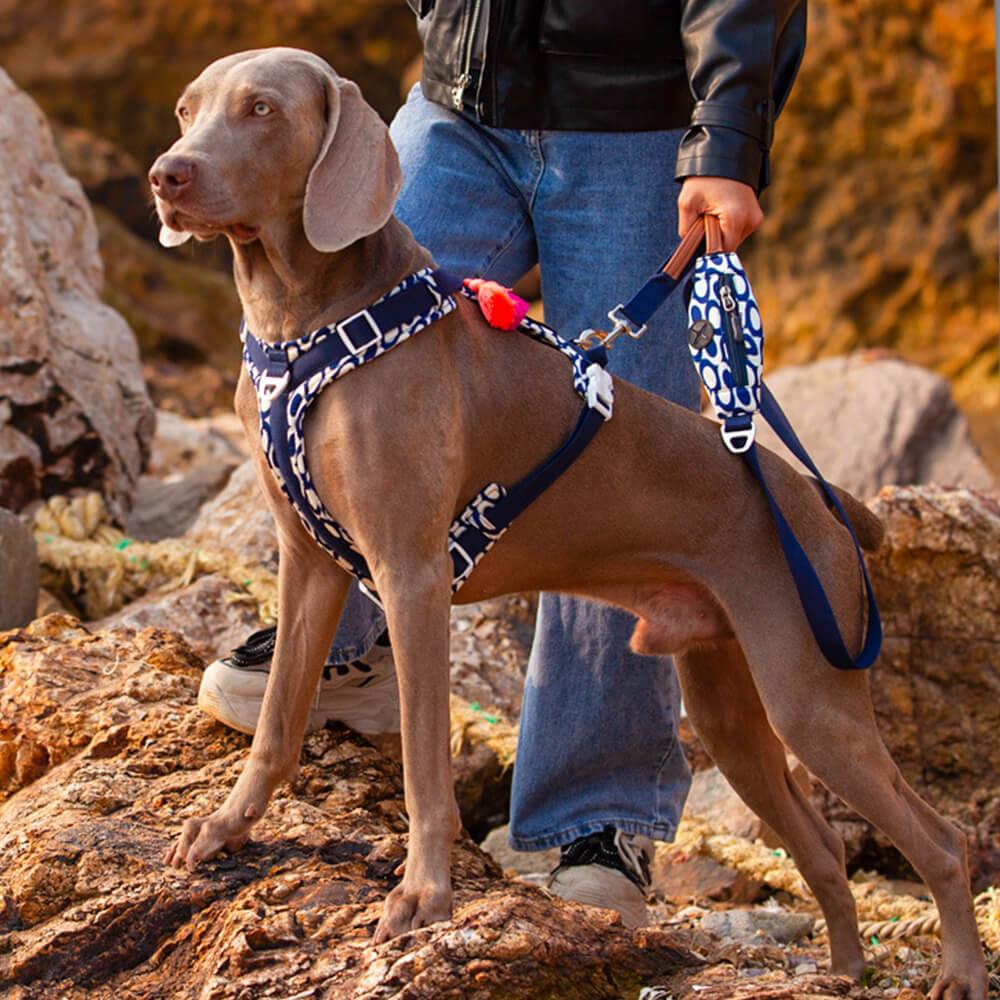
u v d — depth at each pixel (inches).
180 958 144.8
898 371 414.0
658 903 211.2
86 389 306.5
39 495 294.8
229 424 441.7
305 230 138.9
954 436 405.7
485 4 169.0
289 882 147.9
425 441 141.4
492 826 237.1
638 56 170.7
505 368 149.6
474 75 171.0
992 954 175.2
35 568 246.1
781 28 161.3
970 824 239.8
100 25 803.4
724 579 157.6
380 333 141.3
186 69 807.7
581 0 168.1
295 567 154.2
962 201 653.3
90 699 177.5
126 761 168.7
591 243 175.0
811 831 173.5
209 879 150.5
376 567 142.6
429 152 175.3
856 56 653.3
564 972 139.8
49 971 145.3
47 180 332.5
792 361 668.1
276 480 147.6
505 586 158.1
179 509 324.2
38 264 311.1
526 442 150.3
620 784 183.0
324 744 174.6
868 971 170.4
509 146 174.2
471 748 231.3
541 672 181.9
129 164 696.4
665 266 159.6
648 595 162.1
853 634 160.7
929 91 645.9
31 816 161.6
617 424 153.6
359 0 796.0
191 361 607.5
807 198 669.3
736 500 157.9
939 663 250.5
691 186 159.6
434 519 142.1
